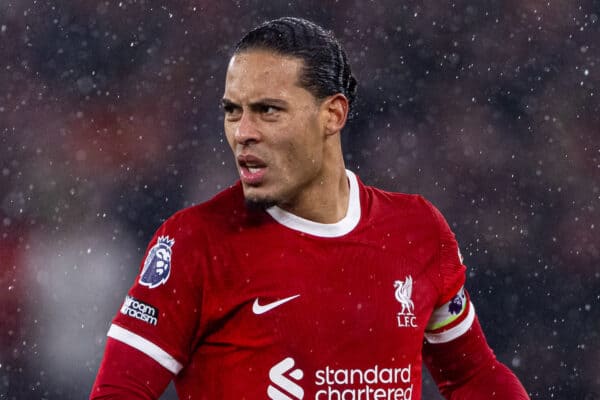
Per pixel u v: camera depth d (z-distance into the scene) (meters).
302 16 33.22
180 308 7.21
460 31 33.31
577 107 32.62
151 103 31.78
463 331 8.73
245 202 7.55
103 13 32.28
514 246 30.44
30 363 26.55
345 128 32.06
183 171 30.97
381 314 7.65
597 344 28.38
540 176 31.67
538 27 33.25
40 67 31.91
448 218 31.25
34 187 30.09
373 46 33.16
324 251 7.58
